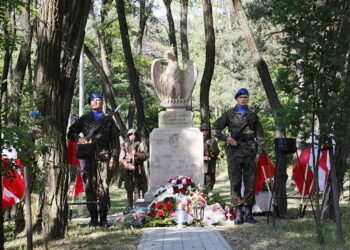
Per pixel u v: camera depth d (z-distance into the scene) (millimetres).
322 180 12305
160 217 10812
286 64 8164
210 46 15570
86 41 24766
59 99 9070
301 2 7723
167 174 12852
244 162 10797
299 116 8094
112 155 10789
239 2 12805
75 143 11070
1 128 6020
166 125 13258
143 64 26516
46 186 8836
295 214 12211
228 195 21312
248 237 8750
